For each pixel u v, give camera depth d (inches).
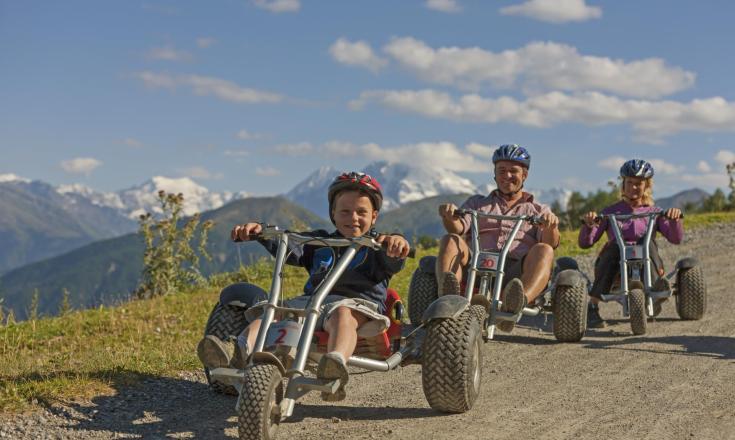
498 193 346.9
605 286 370.3
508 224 336.5
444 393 213.5
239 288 232.5
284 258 204.8
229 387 239.9
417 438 199.0
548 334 350.9
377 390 251.6
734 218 943.7
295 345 186.4
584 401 233.8
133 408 225.8
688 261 380.2
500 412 222.5
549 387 252.4
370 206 217.0
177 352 301.3
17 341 344.2
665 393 240.5
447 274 304.7
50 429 203.9
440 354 213.0
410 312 351.9
